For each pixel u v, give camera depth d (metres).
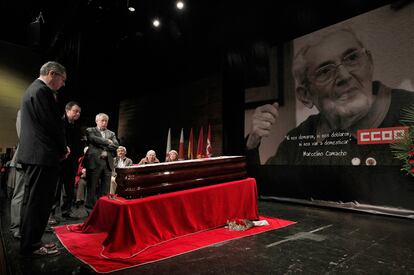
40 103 2.10
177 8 6.41
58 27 7.04
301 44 5.22
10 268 1.92
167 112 8.59
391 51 4.11
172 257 2.18
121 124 10.45
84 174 4.25
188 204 2.76
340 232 3.03
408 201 3.80
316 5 5.00
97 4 5.87
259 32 5.89
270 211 4.39
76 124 3.66
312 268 2.00
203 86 7.50
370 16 4.36
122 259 2.09
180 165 2.74
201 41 7.18
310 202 4.90
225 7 6.28
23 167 2.18
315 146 4.90
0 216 3.79
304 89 5.13
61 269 1.92
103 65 8.25
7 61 8.20
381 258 2.22
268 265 2.04
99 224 2.76
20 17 7.49
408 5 3.99
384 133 4.08
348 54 4.57
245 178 3.42
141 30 7.19
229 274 1.87
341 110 4.59
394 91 4.04
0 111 7.99
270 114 5.64
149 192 2.51
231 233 2.87
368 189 4.21
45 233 2.88
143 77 9.30
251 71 6.06
